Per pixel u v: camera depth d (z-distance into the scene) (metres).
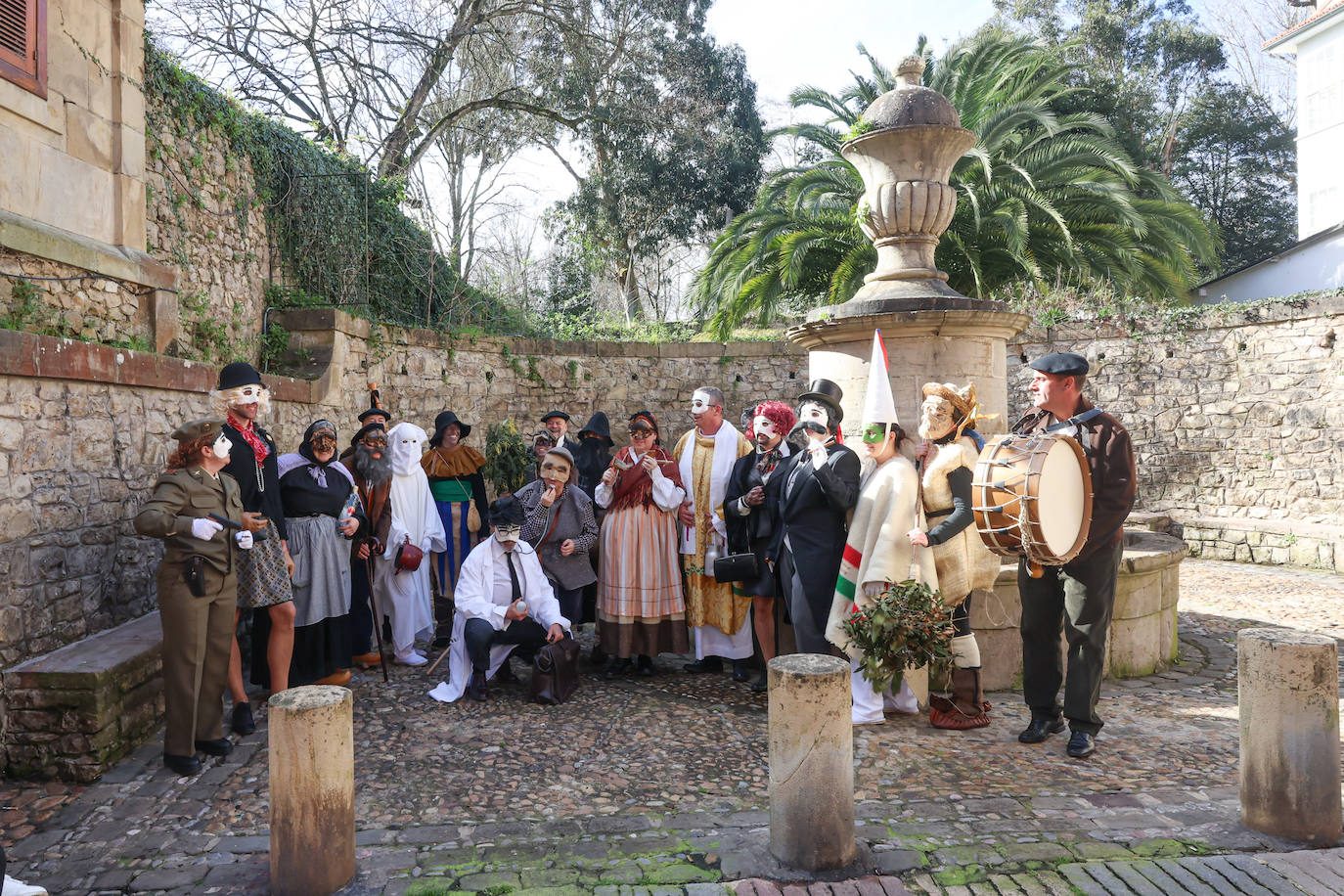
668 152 20.97
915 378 5.06
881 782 3.63
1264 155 25.75
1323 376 10.18
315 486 5.01
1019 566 4.19
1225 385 10.96
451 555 6.44
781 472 4.64
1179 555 5.45
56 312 5.38
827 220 13.39
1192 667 5.56
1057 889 2.71
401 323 11.39
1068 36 25.52
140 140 6.35
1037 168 13.12
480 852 3.05
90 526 4.61
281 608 4.52
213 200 8.34
